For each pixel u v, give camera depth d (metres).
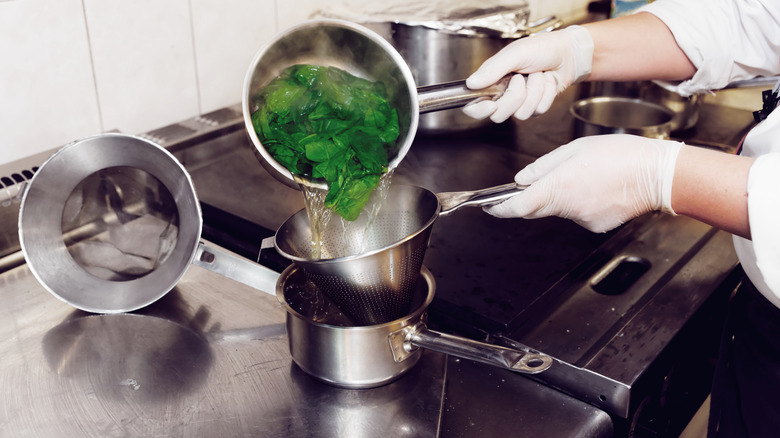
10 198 1.01
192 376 0.82
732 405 0.94
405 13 1.30
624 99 1.47
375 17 1.29
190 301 0.96
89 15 1.12
